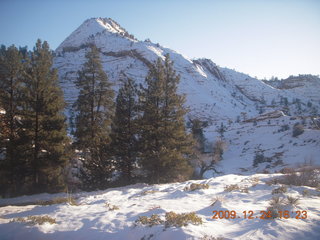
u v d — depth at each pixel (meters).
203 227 5.91
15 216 9.21
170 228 5.83
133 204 9.43
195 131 41.53
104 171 20.95
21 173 20.25
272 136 80.12
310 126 80.56
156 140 22.41
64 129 22.20
